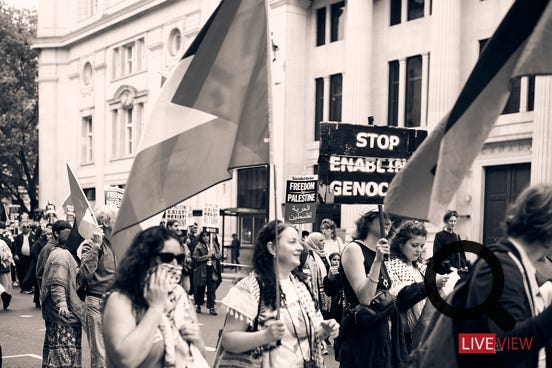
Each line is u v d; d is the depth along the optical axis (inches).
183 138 183.5
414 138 251.8
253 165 177.0
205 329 495.2
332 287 309.4
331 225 512.4
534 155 772.6
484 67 135.0
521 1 131.0
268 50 178.5
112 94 1702.8
